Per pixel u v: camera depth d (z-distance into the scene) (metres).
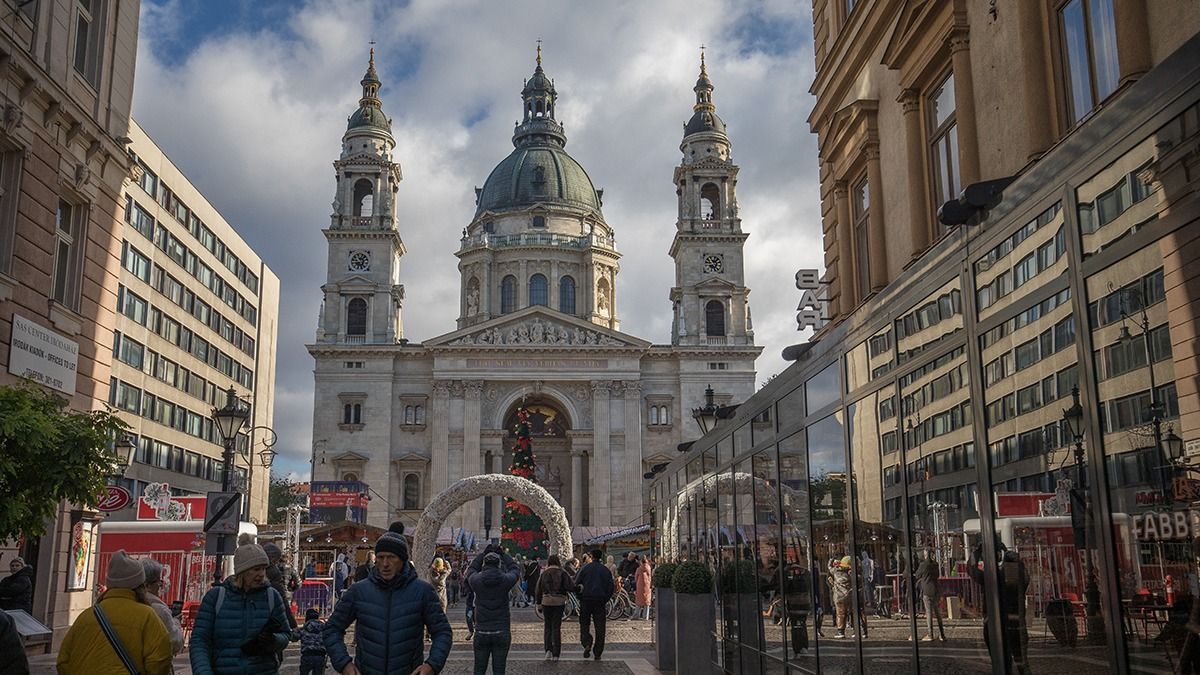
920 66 16.62
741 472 16.12
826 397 11.70
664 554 27.31
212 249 77.12
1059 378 6.59
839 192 21.38
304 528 51.66
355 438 89.69
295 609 29.83
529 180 117.62
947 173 16.34
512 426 96.50
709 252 98.69
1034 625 6.87
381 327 93.50
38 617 22.41
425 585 8.39
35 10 21.05
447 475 89.00
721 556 17.77
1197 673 5.19
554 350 91.81
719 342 96.50
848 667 10.74
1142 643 5.66
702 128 103.12
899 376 9.43
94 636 8.09
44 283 21.48
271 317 94.38
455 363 91.44
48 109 21.39
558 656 22.06
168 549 28.16
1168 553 5.44
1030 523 6.93
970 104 15.09
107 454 16.19
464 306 110.69
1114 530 5.92
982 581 7.65
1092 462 6.15
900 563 9.34
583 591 22.41
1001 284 7.45
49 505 15.15
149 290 64.06
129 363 60.75
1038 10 13.27
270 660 8.76
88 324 23.72
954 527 8.20
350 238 95.50
